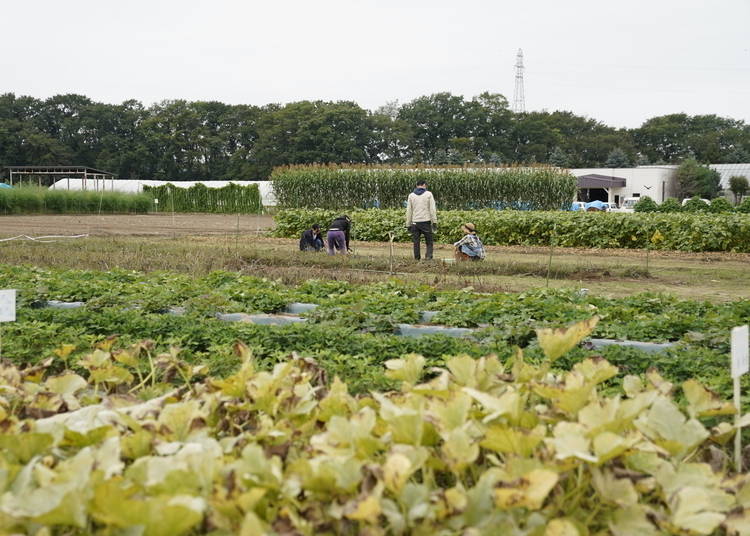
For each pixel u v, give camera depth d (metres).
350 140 82.69
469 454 2.78
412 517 2.50
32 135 89.44
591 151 100.88
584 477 2.91
